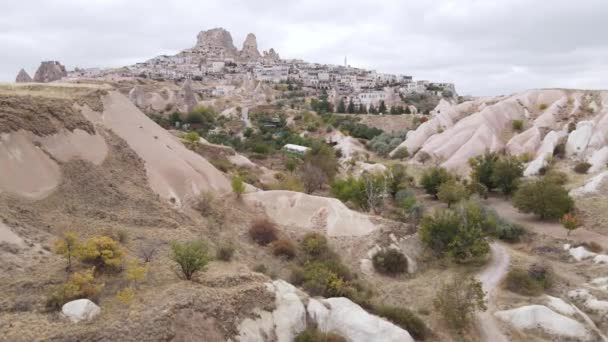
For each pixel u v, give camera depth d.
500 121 91.19
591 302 32.84
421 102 184.00
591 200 55.88
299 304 25.75
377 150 103.31
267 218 43.75
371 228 42.72
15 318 19.20
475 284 30.23
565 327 29.05
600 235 48.47
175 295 22.53
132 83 157.25
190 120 124.50
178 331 20.42
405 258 38.28
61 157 34.38
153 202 36.38
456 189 59.56
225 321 22.31
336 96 178.88
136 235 30.30
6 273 22.27
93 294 21.45
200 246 26.86
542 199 53.41
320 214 44.94
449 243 38.53
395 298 33.00
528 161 75.56
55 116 36.88
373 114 140.38
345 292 29.17
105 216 31.72
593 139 73.69
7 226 25.58
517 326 29.73
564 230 50.72
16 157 30.86
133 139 44.56
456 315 28.84
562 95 95.81
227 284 25.36
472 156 81.19
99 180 35.25
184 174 43.94
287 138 111.88
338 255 38.94
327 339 24.14
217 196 44.53
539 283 35.16
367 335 25.31
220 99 168.50
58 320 19.53
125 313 20.61
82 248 23.84
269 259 34.75
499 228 47.34
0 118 31.98
